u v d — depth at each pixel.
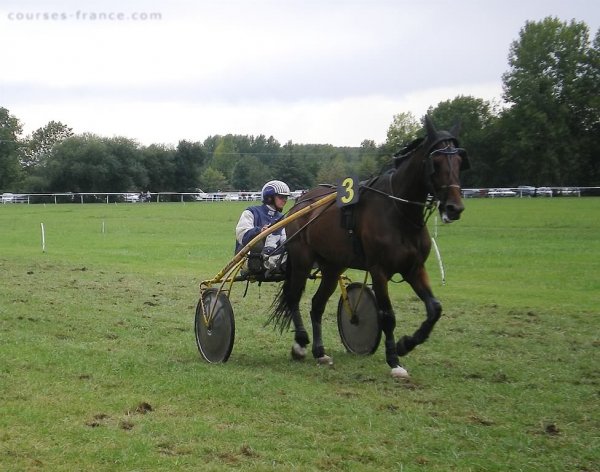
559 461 4.30
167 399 5.57
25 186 74.19
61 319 9.02
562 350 7.42
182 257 17.84
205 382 6.07
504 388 5.93
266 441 4.59
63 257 17.70
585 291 11.84
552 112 64.94
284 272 7.50
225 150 123.69
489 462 4.28
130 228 29.72
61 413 5.14
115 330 8.46
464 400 5.59
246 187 98.62
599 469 4.20
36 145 107.50
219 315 6.99
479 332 8.38
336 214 6.89
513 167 68.25
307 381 6.20
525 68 66.88
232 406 5.39
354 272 14.59
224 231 27.72
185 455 4.35
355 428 4.86
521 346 7.62
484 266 15.53
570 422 5.05
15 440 4.59
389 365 6.48
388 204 6.39
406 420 5.02
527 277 13.65
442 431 4.81
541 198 55.06
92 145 73.50
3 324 8.58
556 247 19.58
